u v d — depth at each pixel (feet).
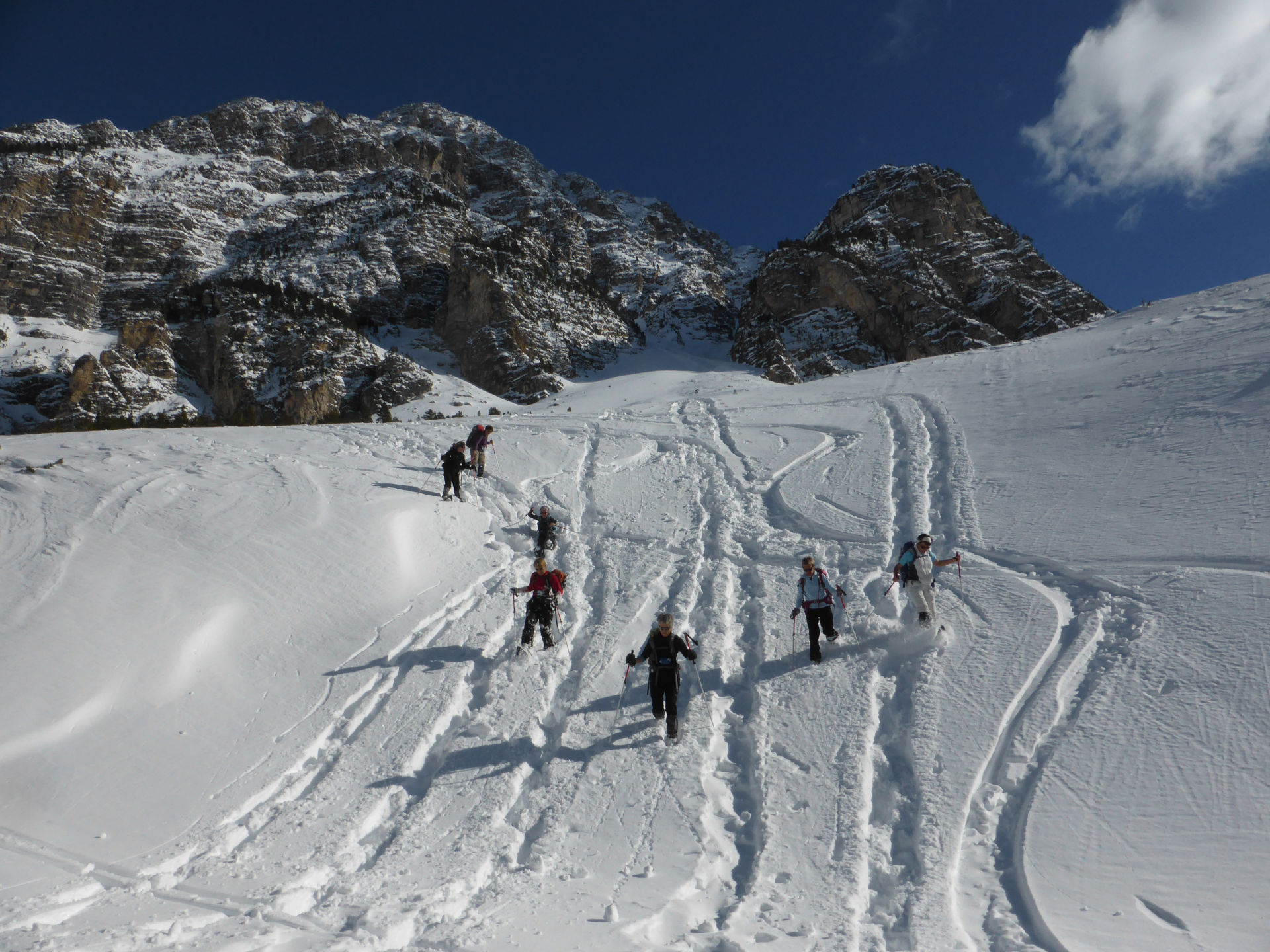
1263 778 17.39
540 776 23.04
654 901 16.55
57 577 30.17
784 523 42.88
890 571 34.30
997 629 27.17
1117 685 22.30
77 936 13.87
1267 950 13.07
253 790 22.21
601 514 47.60
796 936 15.24
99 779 21.83
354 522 39.58
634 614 33.12
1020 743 20.84
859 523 40.70
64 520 35.40
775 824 19.66
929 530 38.22
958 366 79.56
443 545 40.81
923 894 16.42
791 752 22.63
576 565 39.81
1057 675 23.52
